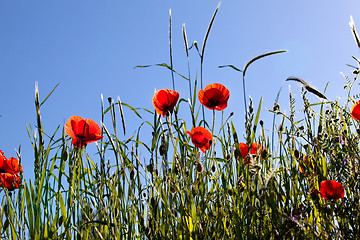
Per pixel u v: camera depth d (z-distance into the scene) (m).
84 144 1.15
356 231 1.18
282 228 1.10
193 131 1.21
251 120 1.19
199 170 1.13
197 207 1.16
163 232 1.15
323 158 1.30
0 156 1.20
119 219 1.14
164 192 1.15
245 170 1.16
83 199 1.20
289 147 1.32
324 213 1.20
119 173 1.17
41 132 1.13
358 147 1.30
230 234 1.18
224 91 1.23
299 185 1.26
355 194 1.24
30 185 1.11
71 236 1.13
